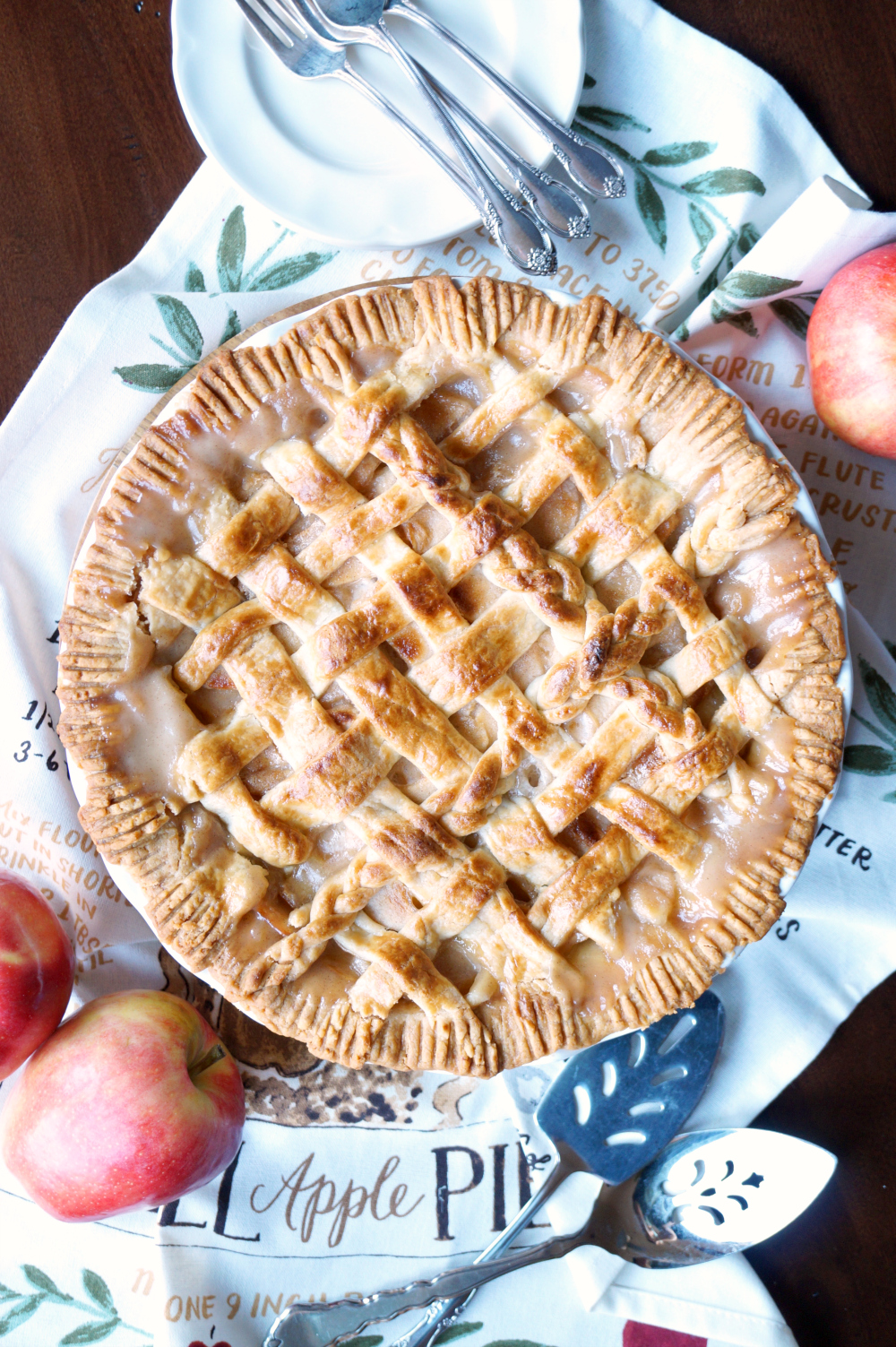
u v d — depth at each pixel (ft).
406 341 2.26
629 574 2.27
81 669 2.23
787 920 2.54
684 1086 2.49
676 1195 2.48
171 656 2.27
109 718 2.23
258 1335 2.48
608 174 2.38
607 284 2.53
